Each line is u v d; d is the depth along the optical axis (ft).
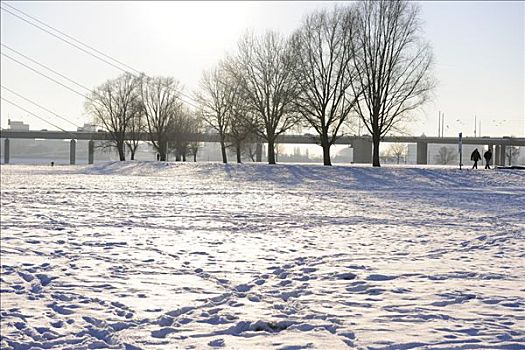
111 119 277.23
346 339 22.75
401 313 26.17
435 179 145.79
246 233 53.52
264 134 191.52
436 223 61.62
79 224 59.06
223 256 41.19
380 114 171.42
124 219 63.93
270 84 187.32
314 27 173.88
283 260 39.58
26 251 42.96
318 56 174.81
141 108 271.49
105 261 39.29
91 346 22.88
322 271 35.63
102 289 31.68
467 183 139.74
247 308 27.76
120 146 279.69
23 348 22.95
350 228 57.26
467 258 39.65
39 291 31.42
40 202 84.48
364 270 35.68
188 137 277.23
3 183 134.72
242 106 189.67
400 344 21.91
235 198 96.84
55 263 38.65
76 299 29.78
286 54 180.45
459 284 31.40
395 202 90.17
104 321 26.09
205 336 23.85
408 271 35.19
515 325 24.03
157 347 22.58
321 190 121.49
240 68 189.67
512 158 413.39
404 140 326.44
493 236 50.98
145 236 51.01
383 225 59.82
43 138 391.45
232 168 180.04
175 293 30.78
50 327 25.48
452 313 25.91
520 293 29.25
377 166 173.27
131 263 38.65
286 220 64.39
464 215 70.28
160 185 132.77
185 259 40.04
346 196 103.81
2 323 26.03
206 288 31.83
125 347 22.67
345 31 170.50
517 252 42.04
